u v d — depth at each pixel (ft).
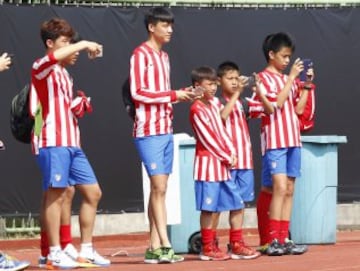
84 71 100.17
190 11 104.06
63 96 74.18
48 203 74.18
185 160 87.81
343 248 91.45
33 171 98.63
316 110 108.17
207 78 80.79
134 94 77.66
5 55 69.31
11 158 97.96
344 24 108.78
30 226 99.19
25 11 98.32
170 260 78.64
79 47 72.84
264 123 85.46
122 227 102.12
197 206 81.20
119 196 101.96
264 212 87.45
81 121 100.32
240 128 83.97
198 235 87.81
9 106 97.60
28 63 98.27
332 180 94.58
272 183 85.40
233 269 74.54
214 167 80.53
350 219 110.01
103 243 100.07
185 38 103.86
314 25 108.06
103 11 100.89
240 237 82.23
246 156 84.02
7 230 98.58
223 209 81.35
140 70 77.71
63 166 73.77
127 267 76.02
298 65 84.33
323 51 108.27
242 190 84.07
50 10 99.19
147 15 79.30
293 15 107.34
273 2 109.19
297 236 94.22
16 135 75.92
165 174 78.23
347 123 109.09
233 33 105.29
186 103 103.19
